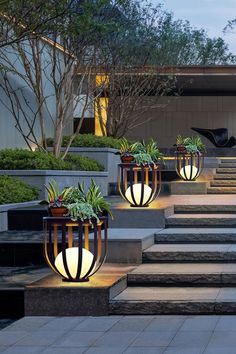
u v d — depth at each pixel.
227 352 7.60
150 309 9.55
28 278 11.06
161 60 28.45
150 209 13.44
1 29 17.59
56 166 18.30
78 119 30.34
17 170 17.36
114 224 13.52
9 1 16.16
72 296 9.56
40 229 14.48
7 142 21.19
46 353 7.75
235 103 32.94
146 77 27.72
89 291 9.56
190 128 33.00
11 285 10.45
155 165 14.09
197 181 19.06
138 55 27.39
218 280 10.44
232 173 21.42
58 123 21.77
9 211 14.56
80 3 18.22
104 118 29.23
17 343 8.19
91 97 25.83
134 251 11.41
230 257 11.40
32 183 17.22
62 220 9.66
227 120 33.00
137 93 27.77
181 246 12.08
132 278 10.57
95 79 26.00
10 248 12.39
